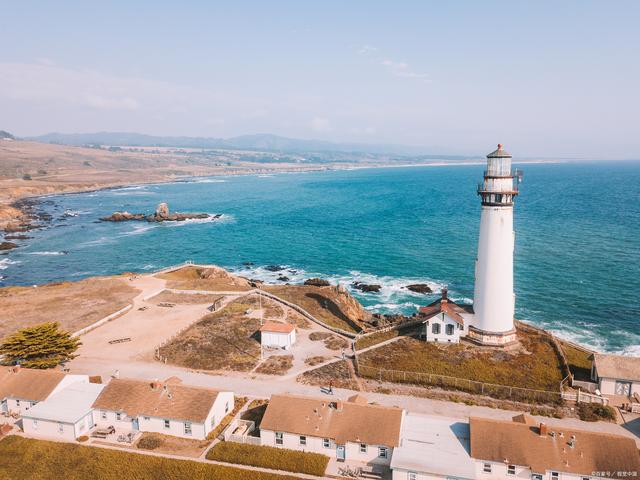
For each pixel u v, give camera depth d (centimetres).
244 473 4144
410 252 14475
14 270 13425
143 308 8756
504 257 6262
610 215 19475
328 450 4428
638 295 9956
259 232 18725
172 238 17800
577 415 5056
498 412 5131
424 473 3900
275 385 5781
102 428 4944
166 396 4997
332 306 8856
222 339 7181
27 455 4459
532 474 3956
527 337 6812
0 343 7031
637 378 5303
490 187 6131
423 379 5741
